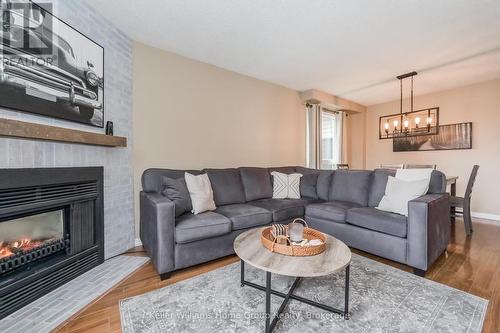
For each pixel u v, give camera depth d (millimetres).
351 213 2580
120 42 2551
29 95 1665
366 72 3785
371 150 5926
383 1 2104
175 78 3082
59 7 1883
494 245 2793
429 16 2322
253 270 2152
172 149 3053
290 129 4598
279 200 3236
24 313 1530
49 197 1795
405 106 5297
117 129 2512
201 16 2324
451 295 1740
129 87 2672
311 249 1503
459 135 4500
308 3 2131
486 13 2270
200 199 2449
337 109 5555
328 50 3041
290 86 4477
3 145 1520
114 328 1400
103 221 2295
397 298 1700
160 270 1957
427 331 1374
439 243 2256
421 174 2555
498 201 4121
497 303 1644
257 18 2361
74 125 2043
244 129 3871
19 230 1721
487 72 3770
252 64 3471
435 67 3584
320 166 4965
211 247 2246
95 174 2195
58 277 1838
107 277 2008
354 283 1908
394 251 2221
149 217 2213
